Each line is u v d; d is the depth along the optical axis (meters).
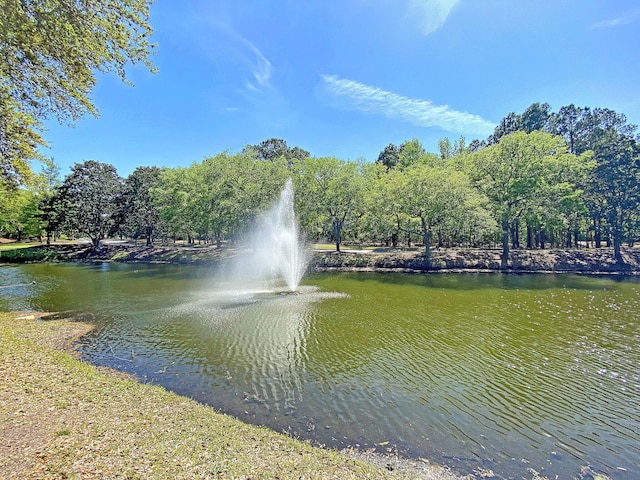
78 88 12.38
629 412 8.56
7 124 13.38
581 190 34.84
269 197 38.16
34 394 7.55
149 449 5.71
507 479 6.26
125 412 7.24
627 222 34.53
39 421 6.31
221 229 40.84
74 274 33.34
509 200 34.50
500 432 7.74
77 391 8.09
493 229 33.94
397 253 37.41
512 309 18.45
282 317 16.75
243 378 10.32
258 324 15.62
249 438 6.85
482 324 15.70
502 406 8.84
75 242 60.66
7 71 10.96
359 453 6.92
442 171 34.88
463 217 33.50
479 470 6.49
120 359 11.74
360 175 42.47
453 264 34.41
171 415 7.44
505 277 30.16
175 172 48.00
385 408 8.70
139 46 11.67
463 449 7.12
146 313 17.66
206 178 42.19
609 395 9.38
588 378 10.36
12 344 11.77
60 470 4.79
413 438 7.48
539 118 44.84
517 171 34.44
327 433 7.61
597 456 6.96
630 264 33.25
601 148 36.94
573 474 6.44
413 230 36.84
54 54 10.81
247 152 44.56
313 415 8.34
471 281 28.00
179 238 71.69
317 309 18.30
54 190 51.22
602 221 36.09
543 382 10.10
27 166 16.09
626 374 10.61
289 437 7.32
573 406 8.83
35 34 9.89
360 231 44.62
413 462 6.67
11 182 16.23
